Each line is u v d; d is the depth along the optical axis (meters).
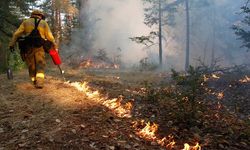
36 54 8.38
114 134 5.87
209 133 6.88
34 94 7.93
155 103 8.52
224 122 7.89
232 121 8.26
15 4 20.83
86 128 5.95
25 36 8.30
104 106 7.37
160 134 6.32
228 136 6.85
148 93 9.13
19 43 8.36
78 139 5.49
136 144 5.59
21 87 8.62
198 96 9.84
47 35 8.52
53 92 8.18
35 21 8.41
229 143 6.45
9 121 6.17
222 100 12.49
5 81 9.84
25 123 6.07
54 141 5.38
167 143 5.96
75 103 7.33
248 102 12.49
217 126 7.41
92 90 9.16
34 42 8.30
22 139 5.43
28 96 7.77
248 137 6.97
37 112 6.66
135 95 9.36
